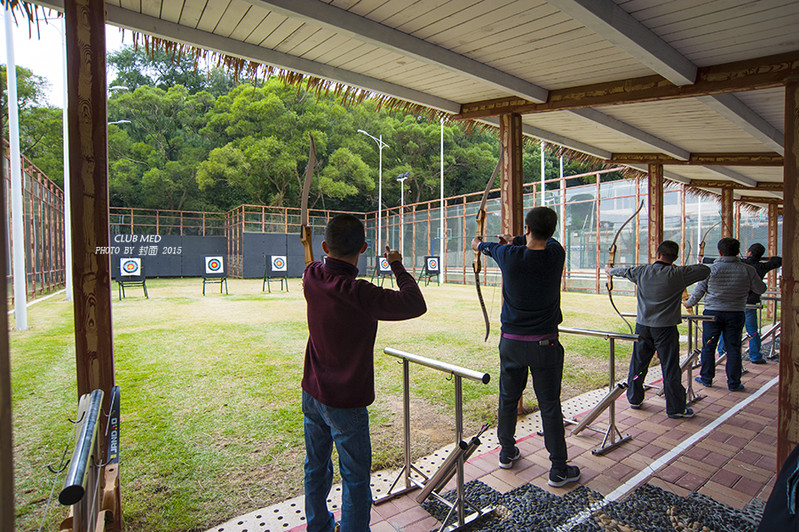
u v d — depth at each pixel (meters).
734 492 2.48
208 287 17.03
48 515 2.29
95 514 1.49
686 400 3.93
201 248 25.53
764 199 9.96
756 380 4.71
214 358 5.39
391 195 34.72
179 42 2.76
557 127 4.83
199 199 31.08
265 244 23.12
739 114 3.68
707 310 4.43
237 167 26.48
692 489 2.51
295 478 2.61
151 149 28.92
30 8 2.43
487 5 2.37
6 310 0.53
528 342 2.51
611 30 2.34
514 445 2.78
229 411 3.64
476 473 2.70
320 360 1.83
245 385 4.32
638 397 3.79
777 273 9.84
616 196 14.06
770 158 5.65
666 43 2.67
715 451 2.98
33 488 2.52
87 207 1.91
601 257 14.61
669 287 3.49
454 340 6.44
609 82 3.38
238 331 7.17
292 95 28.66
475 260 2.87
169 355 5.54
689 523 2.19
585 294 13.91
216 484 2.54
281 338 6.61
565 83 3.48
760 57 2.82
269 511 2.29
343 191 27.64
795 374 2.25
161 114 31.11
